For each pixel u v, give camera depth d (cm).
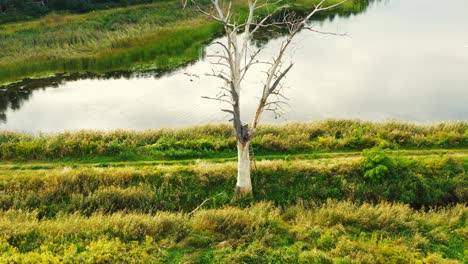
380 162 1948
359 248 1507
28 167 2066
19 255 1424
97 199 1839
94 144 2191
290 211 1773
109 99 3112
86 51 4059
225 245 1530
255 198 1878
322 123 2438
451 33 4462
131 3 5872
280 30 4716
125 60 3834
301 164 1995
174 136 2331
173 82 3403
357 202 1864
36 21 4938
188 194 1895
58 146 2172
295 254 1471
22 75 3600
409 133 2275
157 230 1605
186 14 5178
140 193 1866
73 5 5447
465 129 2352
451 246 1567
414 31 4569
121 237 1564
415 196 1883
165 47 4038
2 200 1814
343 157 2112
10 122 2766
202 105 2973
